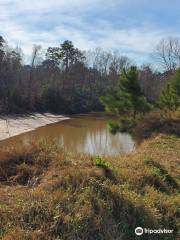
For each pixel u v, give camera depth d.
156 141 16.81
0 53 64.31
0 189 7.45
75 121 54.44
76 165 8.70
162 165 10.92
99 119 58.66
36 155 9.06
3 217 6.19
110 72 86.00
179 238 7.04
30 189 7.44
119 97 21.17
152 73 76.31
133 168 9.70
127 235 6.68
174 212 7.68
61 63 85.19
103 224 6.53
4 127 41.38
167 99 24.84
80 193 7.13
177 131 18.97
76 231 6.19
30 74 70.88
